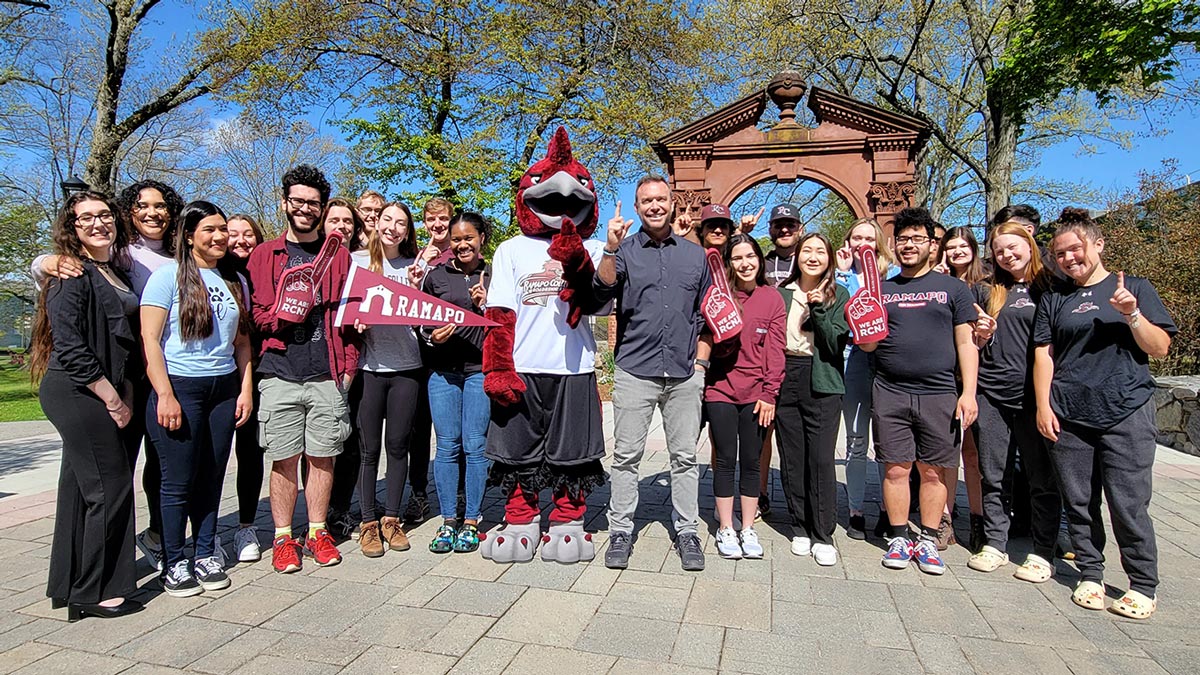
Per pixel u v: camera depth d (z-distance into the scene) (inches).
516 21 554.3
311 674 97.4
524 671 98.3
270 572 137.8
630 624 113.4
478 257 160.7
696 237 184.2
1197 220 389.4
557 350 138.7
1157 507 192.5
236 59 558.3
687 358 140.5
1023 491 164.7
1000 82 380.8
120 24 567.5
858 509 164.2
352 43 580.7
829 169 327.6
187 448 126.0
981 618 117.7
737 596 125.6
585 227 143.8
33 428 427.2
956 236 160.7
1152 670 100.3
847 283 170.4
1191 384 288.2
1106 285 126.9
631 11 573.3
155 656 102.9
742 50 642.8
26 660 101.7
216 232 130.0
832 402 144.8
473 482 152.4
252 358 143.9
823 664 101.0
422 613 117.3
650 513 183.5
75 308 113.7
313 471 144.3
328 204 151.6
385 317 138.6
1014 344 139.5
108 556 116.9
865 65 682.8
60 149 762.8
